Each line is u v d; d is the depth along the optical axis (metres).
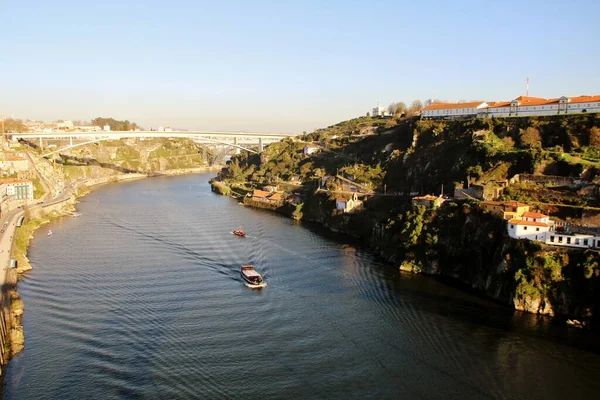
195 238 131.75
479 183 118.94
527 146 132.00
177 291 91.12
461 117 179.25
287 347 70.75
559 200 104.56
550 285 83.69
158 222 154.25
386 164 174.88
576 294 81.62
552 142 131.25
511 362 67.75
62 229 142.62
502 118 152.25
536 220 94.12
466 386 62.09
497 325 78.75
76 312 80.44
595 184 102.00
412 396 59.81
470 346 71.94
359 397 59.25
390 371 65.19
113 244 124.12
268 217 171.00
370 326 78.19
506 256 90.00
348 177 177.25
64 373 62.41
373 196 154.25
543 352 70.31
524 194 109.88
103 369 63.53
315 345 71.56
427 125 174.50
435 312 83.75
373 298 89.75
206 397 58.22
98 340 71.12
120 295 88.31
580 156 118.56
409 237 111.44
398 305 86.62
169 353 68.06
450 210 110.62
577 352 70.50
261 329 76.25
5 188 166.00
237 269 105.12
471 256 100.25
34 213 152.25
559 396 60.31
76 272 100.50
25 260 105.12
